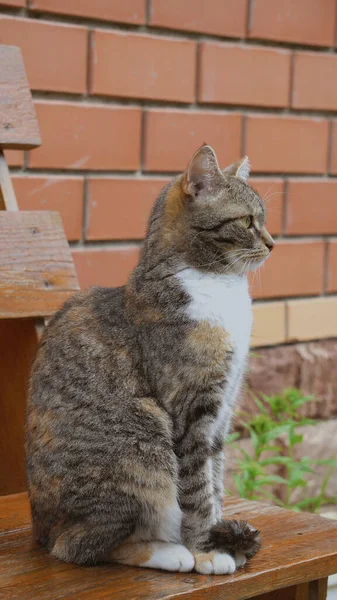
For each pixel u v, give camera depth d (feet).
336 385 19.44
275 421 18.45
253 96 17.89
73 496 10.12
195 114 17.19
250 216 11.51
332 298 19.36
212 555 9.99
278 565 9.96
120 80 16.21
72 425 10.25
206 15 17.07
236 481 15.51
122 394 10.34
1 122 12.48
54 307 12.34
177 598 9.21
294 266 18.71
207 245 11.17
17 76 12.77
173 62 16.78
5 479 12.75
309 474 19.12
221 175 11.50
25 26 15.08
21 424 12.46
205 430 10.61
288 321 18.63
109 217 16.38
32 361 11.76
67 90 15.66
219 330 10.73
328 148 19.11
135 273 11.02
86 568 9.98
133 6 16.20
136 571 9.92
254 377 18.11
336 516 18.13
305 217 18.83
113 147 16.29
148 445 10.29
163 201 11.42
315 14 18.57
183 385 10.49
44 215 12.53
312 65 18.67
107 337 10.57
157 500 10.32
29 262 12.24
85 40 15.75
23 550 10.40
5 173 12.65
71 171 15.93
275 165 18.35
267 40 18.01
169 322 10.59
